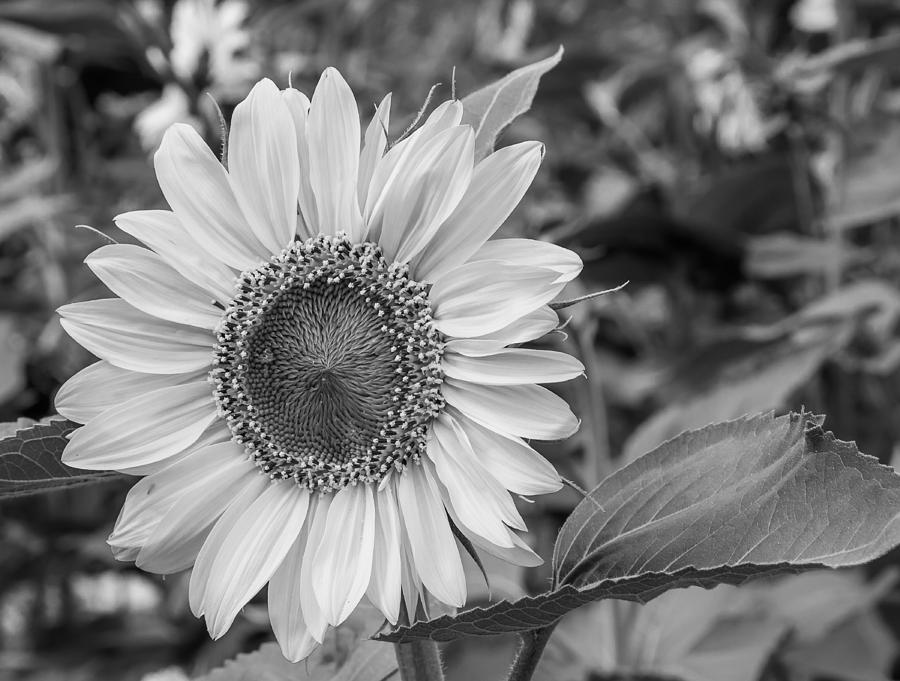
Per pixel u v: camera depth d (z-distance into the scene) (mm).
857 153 1181
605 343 1401
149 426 622
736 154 1360
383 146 620
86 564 1310
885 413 1190
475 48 1756
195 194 621
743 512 594
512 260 609
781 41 1409
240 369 631
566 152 1615
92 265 617
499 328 598
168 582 1259
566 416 594
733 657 937
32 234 1468
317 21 1606
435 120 604
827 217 1197
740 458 609
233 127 617
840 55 1093
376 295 627
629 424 1293
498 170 606
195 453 626
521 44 1677
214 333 633
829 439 585
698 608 959
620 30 1894
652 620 967
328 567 610
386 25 2004
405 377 624
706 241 1319
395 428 621
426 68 1663
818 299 1261
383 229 621
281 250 628
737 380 1093
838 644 1050
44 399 1346
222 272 630
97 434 611
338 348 625
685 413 1059
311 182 621
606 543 612
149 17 1259
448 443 611
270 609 612
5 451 610
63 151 1448
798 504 584
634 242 1328
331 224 626
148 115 1294
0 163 1590
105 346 620
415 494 616
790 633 976
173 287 626
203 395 633
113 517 1282
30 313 1407
